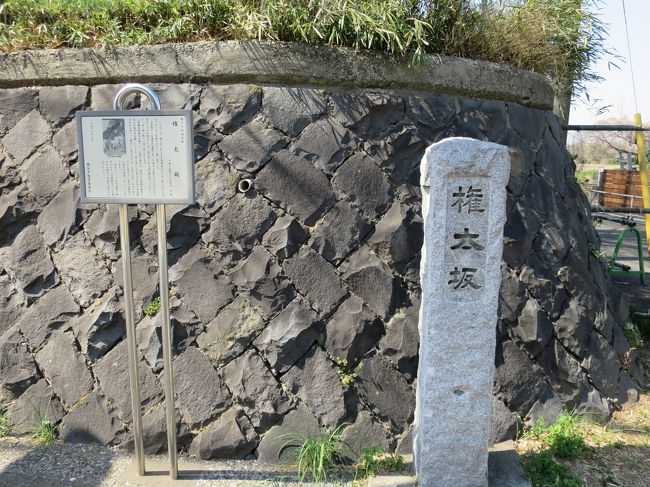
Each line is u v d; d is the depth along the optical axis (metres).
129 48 3.67
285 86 3.65
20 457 3.38
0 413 3.67
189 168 2.84
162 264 2.96
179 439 3.41
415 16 3.85
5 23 4.05
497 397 3.63
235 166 3.55
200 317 3.51
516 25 4.39
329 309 3.49
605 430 3.74
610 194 7.55
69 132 3.72
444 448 2.99
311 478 3.21
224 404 3.43
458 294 2.88
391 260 3.57
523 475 3.17
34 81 3.82
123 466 3.31
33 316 3.69
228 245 3.51
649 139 9.49
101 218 3.67
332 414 3.42
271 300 3.47
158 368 3.49
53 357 3.63
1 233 3.78
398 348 3.51
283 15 3.58
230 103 3.58
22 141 3.78
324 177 3.55
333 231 3.53
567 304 3.97
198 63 3.62
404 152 3.67
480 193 2.83
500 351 3.70
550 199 4.13
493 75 4.02
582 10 5.09
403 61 3.72
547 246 3.99
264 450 3.38
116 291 3.61
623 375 4.18
